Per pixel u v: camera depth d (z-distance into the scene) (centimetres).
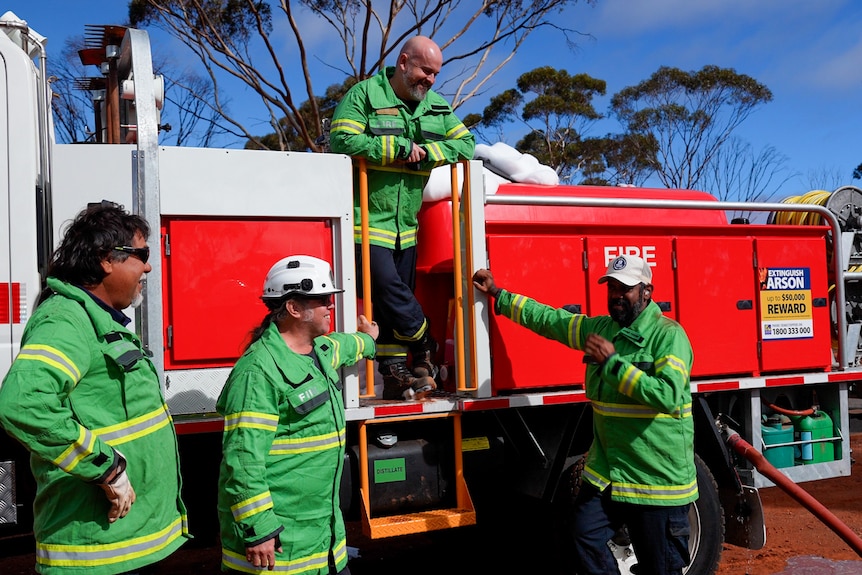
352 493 422
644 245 518
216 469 402
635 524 386
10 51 379
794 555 582
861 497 774
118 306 288
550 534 497
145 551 274
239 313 397
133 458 273
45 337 255
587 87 2858
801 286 568
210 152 391
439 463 445
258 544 286
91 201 370
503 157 606
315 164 414
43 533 268
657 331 384
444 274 528
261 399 295
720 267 539
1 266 370
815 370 579
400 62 447
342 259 415
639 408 379
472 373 455
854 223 618
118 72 466
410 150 431
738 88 2933
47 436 245
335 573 320
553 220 557
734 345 539
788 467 559
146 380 281
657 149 2978
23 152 377
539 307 434
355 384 412
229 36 1877
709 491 471
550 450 482
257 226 403
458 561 595
